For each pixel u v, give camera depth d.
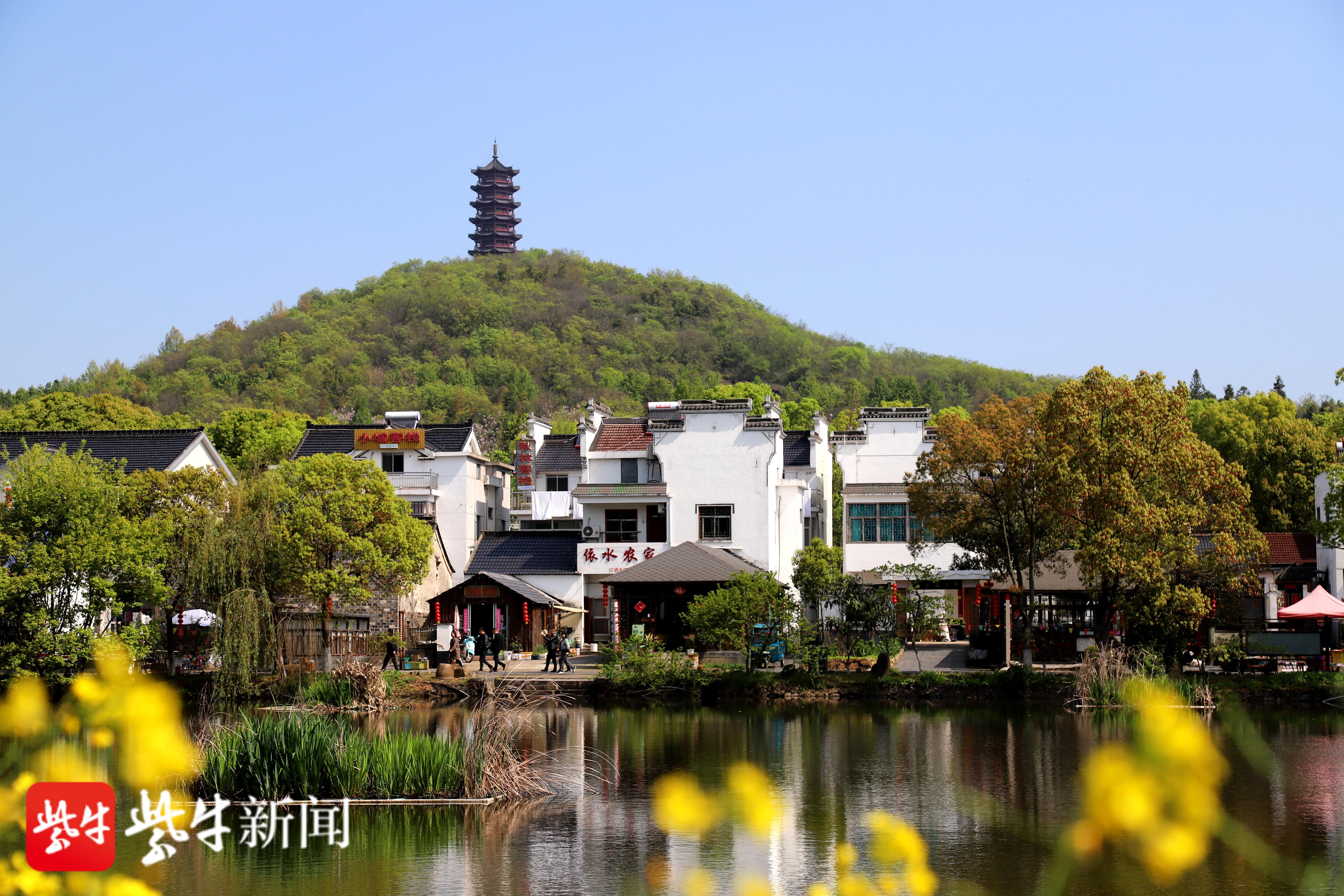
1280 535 57.69
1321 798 22.16
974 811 21.27
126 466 48.50
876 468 56.94
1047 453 38.81
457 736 28.14
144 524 38.28
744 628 41.44
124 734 5.56
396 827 20.23
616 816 21.08
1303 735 30.22
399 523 42.25
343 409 140.75
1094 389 38.97
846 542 54.88
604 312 191.88
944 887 16.36
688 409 55.75
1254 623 44.16
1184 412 39.81
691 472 55.56
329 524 39.69
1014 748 28.50
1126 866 17.50
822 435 66.81
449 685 40.31
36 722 5.78
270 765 21.81
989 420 42.38
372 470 42.59
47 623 34.34
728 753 28.12
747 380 169.25
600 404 71.75
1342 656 41.50
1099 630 40.41
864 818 20.77
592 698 40.56
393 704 38.00
